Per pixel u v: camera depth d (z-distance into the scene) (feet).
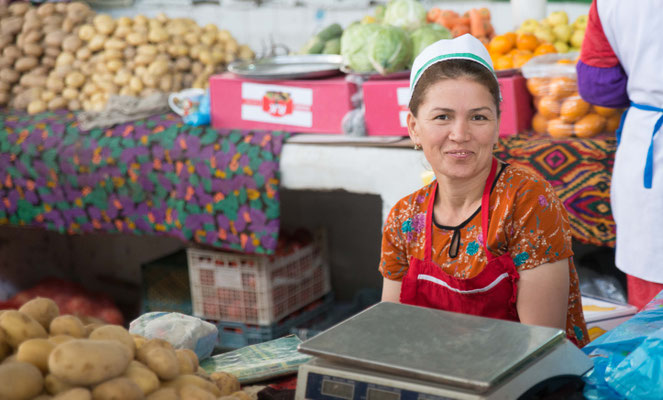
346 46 10.36
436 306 5.06
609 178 8.84
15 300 14.05
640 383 3.53
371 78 10.23
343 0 13.80
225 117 11.02
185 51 13.46
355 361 3.45
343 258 14.30
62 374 3.03
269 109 10.74
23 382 2.99
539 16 11.47
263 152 10.38
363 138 10.06
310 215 14.37
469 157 4.64
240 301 11.95
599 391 3.68
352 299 14.38
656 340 3.60
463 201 4.90
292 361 4.74
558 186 9.09
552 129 9.30
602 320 7.23
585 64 8.02
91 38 13.51
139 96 13.00
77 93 13.28
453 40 4.65
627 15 7.36
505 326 3.75
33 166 11.87
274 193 10.41
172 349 3.70
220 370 4.69
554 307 4.76
